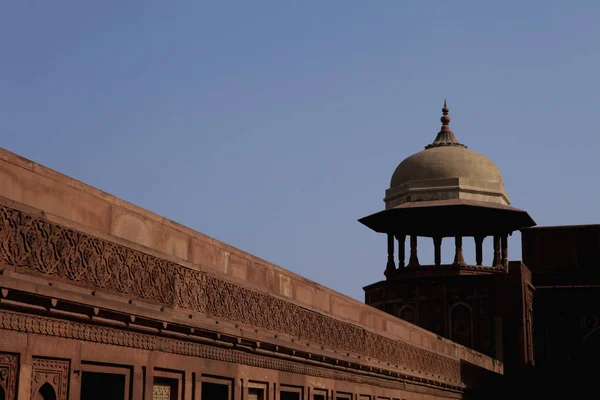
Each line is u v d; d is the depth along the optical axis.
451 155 41.81
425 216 40.66
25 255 9.36
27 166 9.65
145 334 11.88
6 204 9.04
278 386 16.81
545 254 42.50
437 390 29.17
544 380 36.50
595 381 35.91
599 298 40.78
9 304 8.98
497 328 38.56
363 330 22.34
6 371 9.14
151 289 12.09
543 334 41.25
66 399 10.13
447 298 39.81
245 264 15.60
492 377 36.31
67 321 10.09
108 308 10.61
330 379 19.88
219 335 13.87
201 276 13.66
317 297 19.39
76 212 10.56
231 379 14.72
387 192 42.81
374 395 23.05
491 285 39.09
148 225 12.27
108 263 10.99
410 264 41.31
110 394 11.52
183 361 13.02
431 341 29.28
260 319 16.00
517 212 39.97
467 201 40.16
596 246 41.84
